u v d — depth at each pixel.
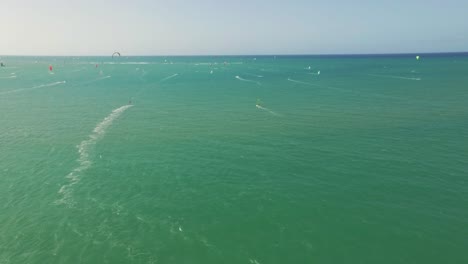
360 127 43.56
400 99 63.91
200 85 92.75
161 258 18.69
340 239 20.25
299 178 28.39
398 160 31.80
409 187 26.34
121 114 52.97
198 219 22.42
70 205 24.06
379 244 19.75
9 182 27.61
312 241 20.11
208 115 52.25
